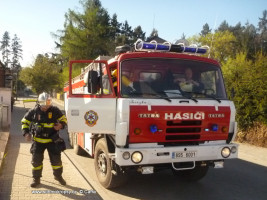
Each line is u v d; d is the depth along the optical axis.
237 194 5.87
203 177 6.60
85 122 5.21
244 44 47.12
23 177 5.93
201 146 5.21
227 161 8.70
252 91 11.28
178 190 6.02
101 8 42.34
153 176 6.94
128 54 5.28
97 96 5.19
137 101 4.97
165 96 5.21
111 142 5.64
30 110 5.50
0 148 8.30
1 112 13.09
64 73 39.12
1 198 4.81
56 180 5.78
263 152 9.90
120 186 5.90
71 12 40.59
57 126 5.42
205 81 5.70
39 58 40.09
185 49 5.89
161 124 5.03
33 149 5.40
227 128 5.53
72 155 9.00
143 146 5.02
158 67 5.41
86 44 40.56
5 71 33.72
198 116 5.25
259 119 11.37
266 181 6.76
